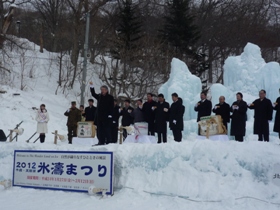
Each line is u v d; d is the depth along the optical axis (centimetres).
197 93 2106
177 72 2089
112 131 1316
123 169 835
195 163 775
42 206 750
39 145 1024
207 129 1068
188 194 738
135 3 4147
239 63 1959
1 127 2036
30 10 4781
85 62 2173
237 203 684
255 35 4191
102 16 3931
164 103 1165
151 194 775
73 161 866
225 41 4150
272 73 1827
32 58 3334
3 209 736
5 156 1028
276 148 756
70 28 3562
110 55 3481
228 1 4475
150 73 2927
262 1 4488
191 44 3553
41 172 912
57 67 3431
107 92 1148
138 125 1214
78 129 1352
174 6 3531
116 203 750
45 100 2708
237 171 732
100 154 828
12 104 2323
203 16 4506
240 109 1076
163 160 806
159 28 3991
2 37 2675
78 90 3195
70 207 734
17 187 937
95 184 827
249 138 1539
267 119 1061
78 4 3612
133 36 3281
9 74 2855
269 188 697
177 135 1139
